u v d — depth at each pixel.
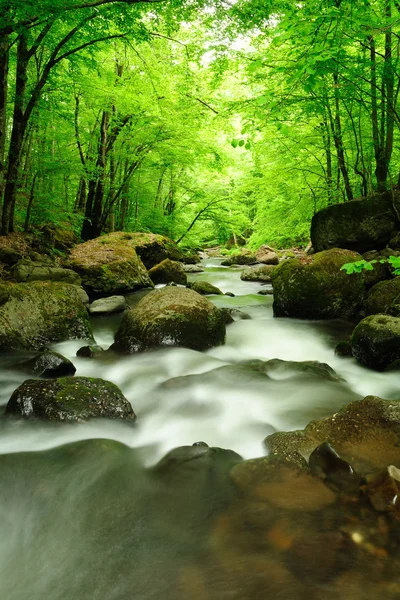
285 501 2.40
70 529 2.35
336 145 11.66
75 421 3.39
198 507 2.45
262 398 4.28
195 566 1.97
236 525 2.24
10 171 10.25
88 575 1.99
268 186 15.20
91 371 5.12
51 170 11.70
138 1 7.91
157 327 5.83
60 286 6.95
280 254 22.28
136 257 12.21
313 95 9.19
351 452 2.95
